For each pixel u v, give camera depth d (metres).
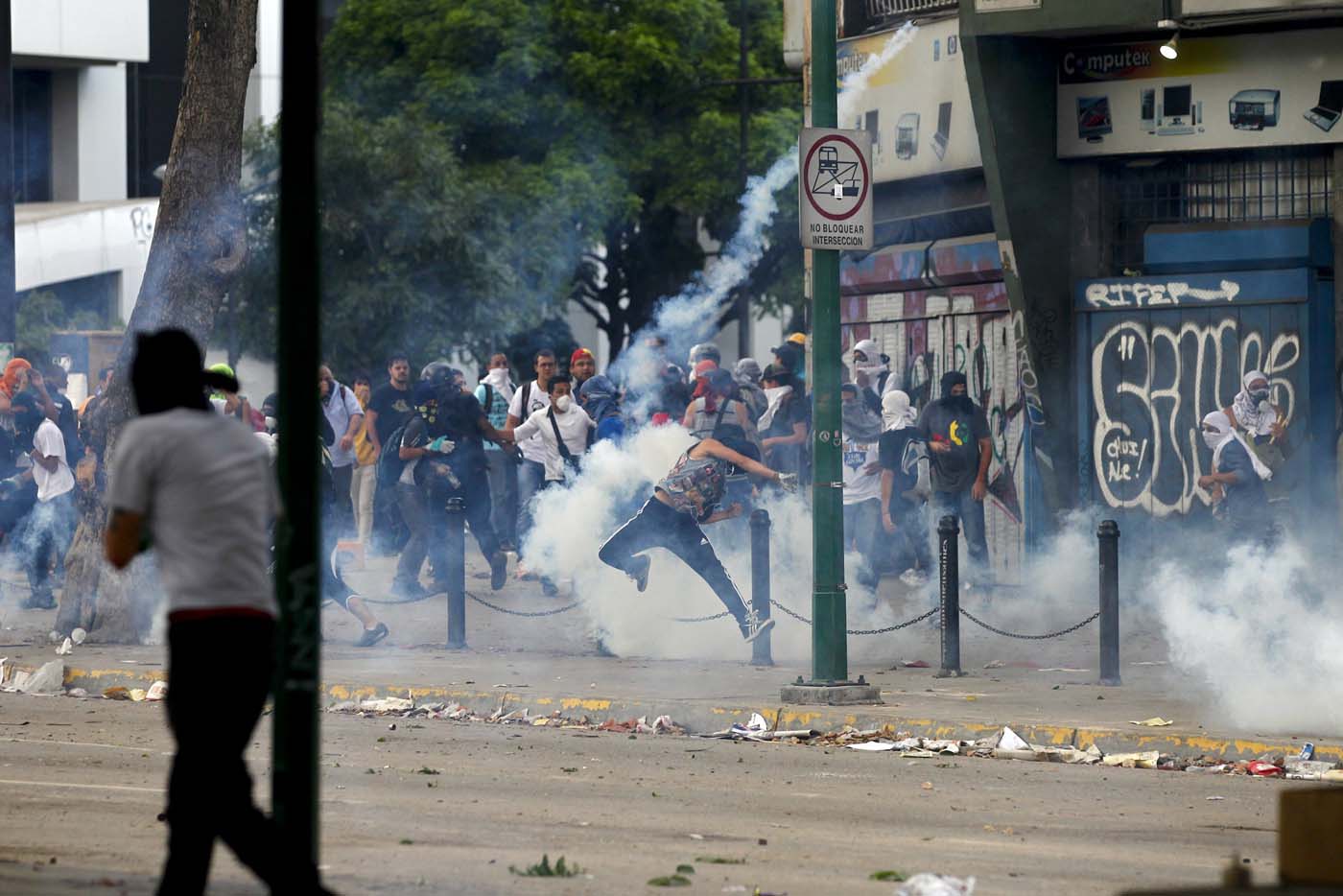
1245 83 48.72
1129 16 47.72
